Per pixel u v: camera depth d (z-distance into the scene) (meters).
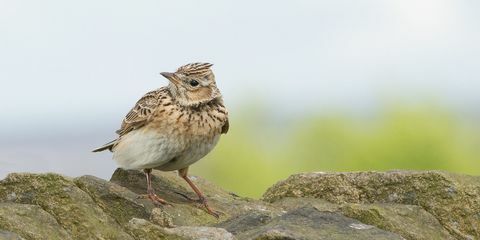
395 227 10.24
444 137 28.44
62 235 9.08
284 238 9.23
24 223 8.95
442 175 11.11
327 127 29.25
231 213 11.55
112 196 10.45
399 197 11.23
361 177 11.52
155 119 12.27
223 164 30.50
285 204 11.56
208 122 12.55
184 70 12.65
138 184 12.77
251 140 30.75
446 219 10.90
